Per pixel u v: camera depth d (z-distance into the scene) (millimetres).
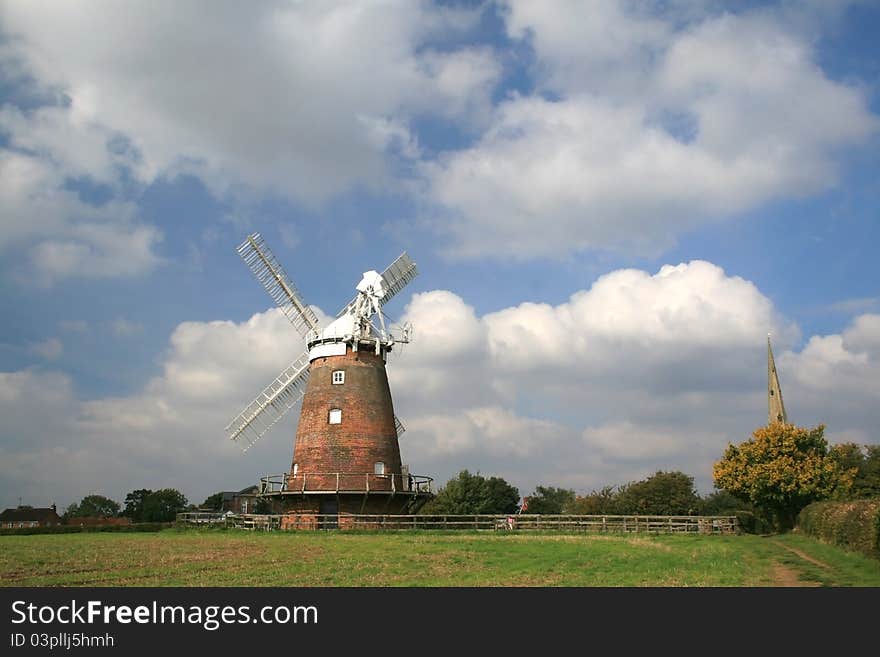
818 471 48312
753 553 31953
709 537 42938
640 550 33094
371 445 48969
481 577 24016
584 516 48938
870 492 62812
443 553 31438
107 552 31516
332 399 49594
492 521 49188
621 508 74062
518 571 25578
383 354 52531
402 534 43719
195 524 51156
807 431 50812
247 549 33281
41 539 40500
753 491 49125
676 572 25312
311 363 51844
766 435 50625
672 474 74000
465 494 70250
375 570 25641
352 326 51188
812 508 39719
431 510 70062
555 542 37812
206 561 28125
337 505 48094
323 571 25281
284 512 50000
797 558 29812
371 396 50219
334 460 48094
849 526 30047
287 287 55938
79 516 149000
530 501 93312
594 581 23172
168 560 28391
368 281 53094
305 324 55656
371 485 48094
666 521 50188
